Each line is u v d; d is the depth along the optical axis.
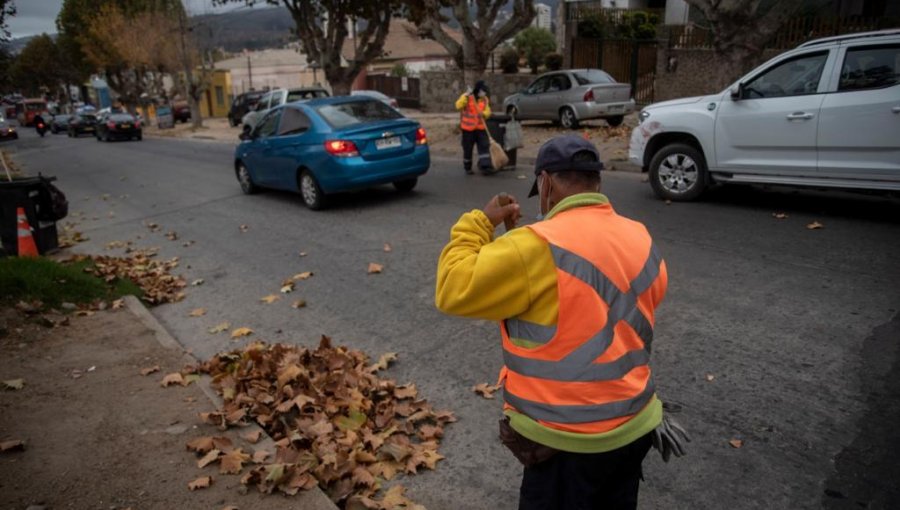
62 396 4.22
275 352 4.75
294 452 3.38
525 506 2.04
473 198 10.22
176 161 20.45
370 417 3.95
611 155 12.64
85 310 5.91
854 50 7.08
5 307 5.67
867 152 7.00
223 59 67.31
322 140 9.77
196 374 4.55
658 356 4.45
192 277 7.30
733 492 3.10
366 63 22.52
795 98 7.45
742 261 6.19
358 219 9.37
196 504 3.07
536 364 1.88
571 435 1.85
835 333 4.58
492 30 18.12
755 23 10.83
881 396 3.77
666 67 19.77
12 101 68.31
